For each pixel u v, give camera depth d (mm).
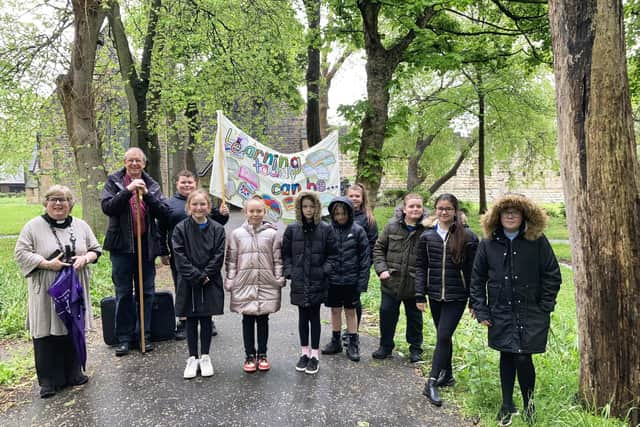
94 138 11531
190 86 11953
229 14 12492
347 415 3494
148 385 3980
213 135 15703
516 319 3281
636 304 3203
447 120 19844
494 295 3352
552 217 24891
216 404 3643
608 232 3219
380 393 3871
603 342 3279
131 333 4781
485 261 3424
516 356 3332
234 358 4605
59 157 13984
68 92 11250
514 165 25031
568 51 3309
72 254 3859
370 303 6766
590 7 3205
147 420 3402
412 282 4477
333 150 5844
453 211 3873
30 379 4137
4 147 13977
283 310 6500
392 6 9078
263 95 13469
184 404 3641
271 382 4055
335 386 3992
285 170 5645
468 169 32969
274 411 3539
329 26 11062
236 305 4230
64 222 3904
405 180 26969
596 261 3271
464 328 5383
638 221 3209
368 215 5184
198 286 4145
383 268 4555
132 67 11805
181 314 4117
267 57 12688
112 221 4602
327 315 6234
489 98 18531
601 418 3197
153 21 11461
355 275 4578
